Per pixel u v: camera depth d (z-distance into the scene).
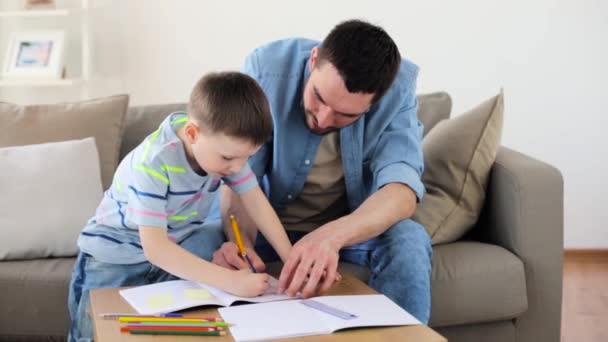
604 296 2.88
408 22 3.28
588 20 3.27
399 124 1.80
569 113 3.34
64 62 3.22
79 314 1.53
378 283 1.63
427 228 1.96
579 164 3.37
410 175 1.68
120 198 1.54
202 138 1.36
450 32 3.28
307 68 1.73
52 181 2.01
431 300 1.80
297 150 1.77
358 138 1.76
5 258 1.91
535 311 1.92
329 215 1.92
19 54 3.19
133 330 1.11
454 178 2.03
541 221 1.90
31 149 2.08
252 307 1.23
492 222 2.06
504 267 1.84
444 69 3.30
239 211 1.69
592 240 3.41
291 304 1.26
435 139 2.12
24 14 3.07
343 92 1.45
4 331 1.82
